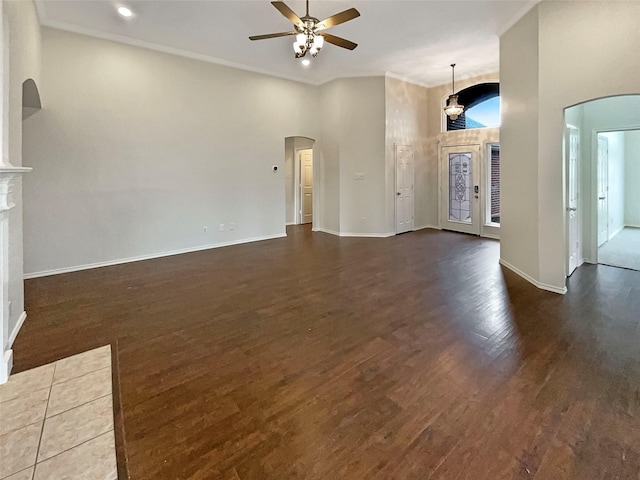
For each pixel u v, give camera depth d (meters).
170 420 1.90
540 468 1.55
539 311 3.33
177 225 5.97
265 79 6.95
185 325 3.13
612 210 6.66
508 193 4.73
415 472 1.54
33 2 3.90
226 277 4.61
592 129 4.78
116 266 5.17
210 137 6.25
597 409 1.93
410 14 4.54
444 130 8.15
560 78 3.61
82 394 2.13
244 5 4.28
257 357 2.57
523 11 4.13
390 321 3.17
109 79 5.11
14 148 2.88
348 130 7.53
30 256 4.62
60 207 4.81
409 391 2.13
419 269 4.90
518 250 4.52
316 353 2.62
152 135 5.58
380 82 7.31
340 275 4.66
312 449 1.68
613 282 4.15
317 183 8.20
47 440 1.75
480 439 1.73
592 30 3.31
